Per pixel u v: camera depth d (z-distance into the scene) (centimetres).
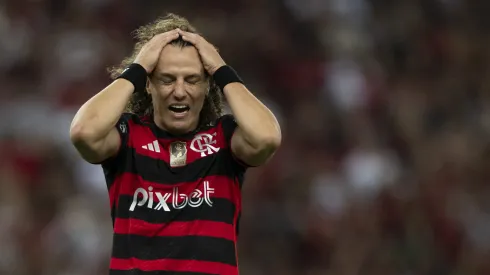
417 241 4259
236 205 1448
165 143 1445
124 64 1578
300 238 4209
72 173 4322
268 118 1430
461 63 5462
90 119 1387
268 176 4403
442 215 4375
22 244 3994
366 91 5062
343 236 4234
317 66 5206
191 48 1442
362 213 4312
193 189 1418
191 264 1381
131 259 1386
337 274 4153
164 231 1395
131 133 1449
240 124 1419
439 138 4888
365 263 4181
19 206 4150
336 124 4831
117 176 1437
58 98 4809
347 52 5322
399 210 4362
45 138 4522
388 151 4744
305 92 5091
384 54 5412
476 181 4603
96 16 5322
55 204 4169
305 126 4831
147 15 5438
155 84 1440
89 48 5062
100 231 3984
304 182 4441
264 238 4191
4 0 5300
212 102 1522
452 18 5700
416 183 4553
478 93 5259
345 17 5481
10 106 4734
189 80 1428
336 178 4469
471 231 4359
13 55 5097
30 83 4953
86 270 3872
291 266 4150
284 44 5356
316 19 5478
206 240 1394
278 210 4269
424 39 5547
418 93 5169
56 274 3891
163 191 1413
